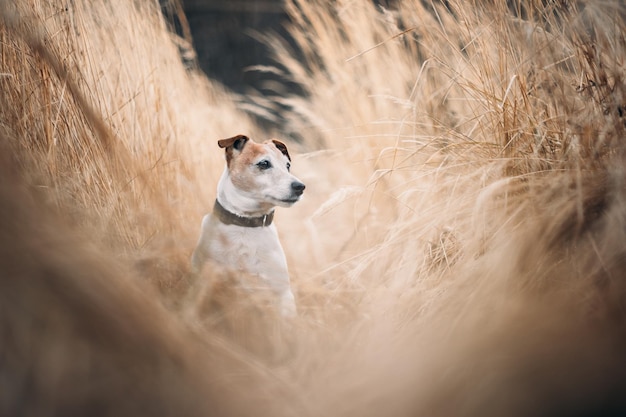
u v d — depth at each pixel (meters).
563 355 2.25
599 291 2.43
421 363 2.32
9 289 1.89
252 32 9.76
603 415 2.17
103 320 1.95
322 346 2.65
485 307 2.46
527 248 2.53
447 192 3.24
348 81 4.65
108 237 2.71
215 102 5.88
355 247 3.86
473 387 2.21
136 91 3.78
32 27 3.01
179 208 3.53
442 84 3.97
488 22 3.22
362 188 3.41
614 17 2.84
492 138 3.17
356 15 4.52
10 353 1.85
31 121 2.96
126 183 3.07
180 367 2.02
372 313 2.79
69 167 3.04
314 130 5.93
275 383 2.18
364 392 2.28
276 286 3.14
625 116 2.71
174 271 2.92
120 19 3.95
